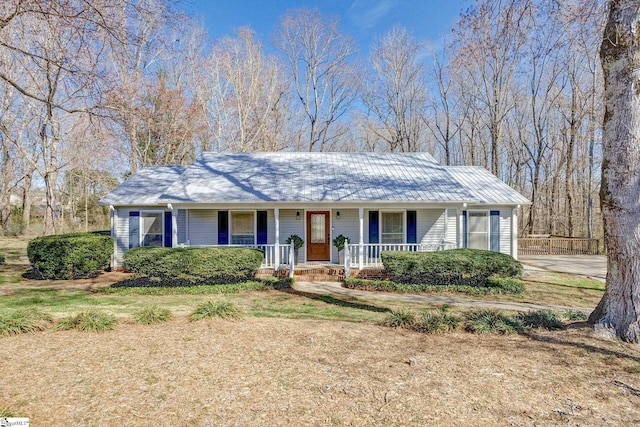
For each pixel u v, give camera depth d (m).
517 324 5.46
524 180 30.55
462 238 13.59
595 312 5.30
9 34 10.93
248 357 4.37
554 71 22.11
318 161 14.84
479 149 32.25
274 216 12.60
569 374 3.84
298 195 11.59
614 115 4.96
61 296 8.56
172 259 9.77
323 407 3.21
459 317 6.08
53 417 3.02
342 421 2.99
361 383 3.68
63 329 5.32
